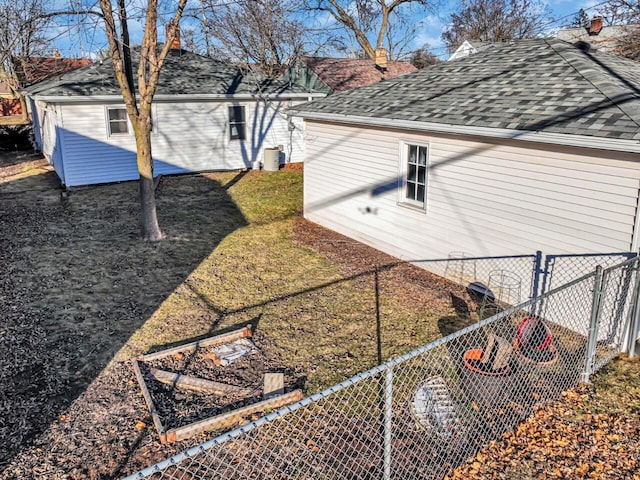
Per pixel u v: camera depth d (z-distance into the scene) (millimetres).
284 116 19734
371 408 5094
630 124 5629
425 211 8945
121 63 9695
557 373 5570
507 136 6766
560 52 8922
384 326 7043
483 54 11008
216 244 10727
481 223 7871
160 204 13977
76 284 8484
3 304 7652
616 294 6141
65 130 15367
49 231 11461
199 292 8242
